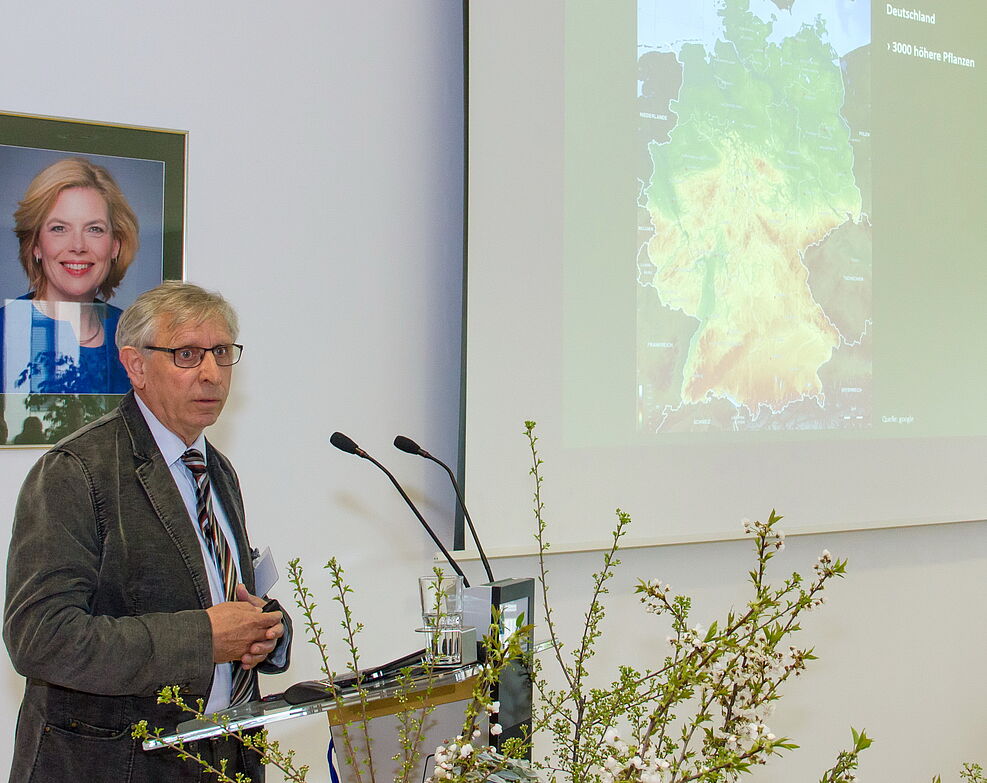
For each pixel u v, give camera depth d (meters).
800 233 2.86
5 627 1.40
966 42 3.21
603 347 2.51
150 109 2.14
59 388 2.04
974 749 3.13
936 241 3.12
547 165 2.43
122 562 1.46
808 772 2.86
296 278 2.26
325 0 2.31
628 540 2.52
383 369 2.34
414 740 1.07
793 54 2.87
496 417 2.35
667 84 2.64
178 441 1.59
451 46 2.46
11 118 2.01
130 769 1.42
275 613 1.48
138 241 2.12
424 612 1.21
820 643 2.89
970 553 3.17
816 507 2.85
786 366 2.81
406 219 2.38
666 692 0.87
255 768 1.55
